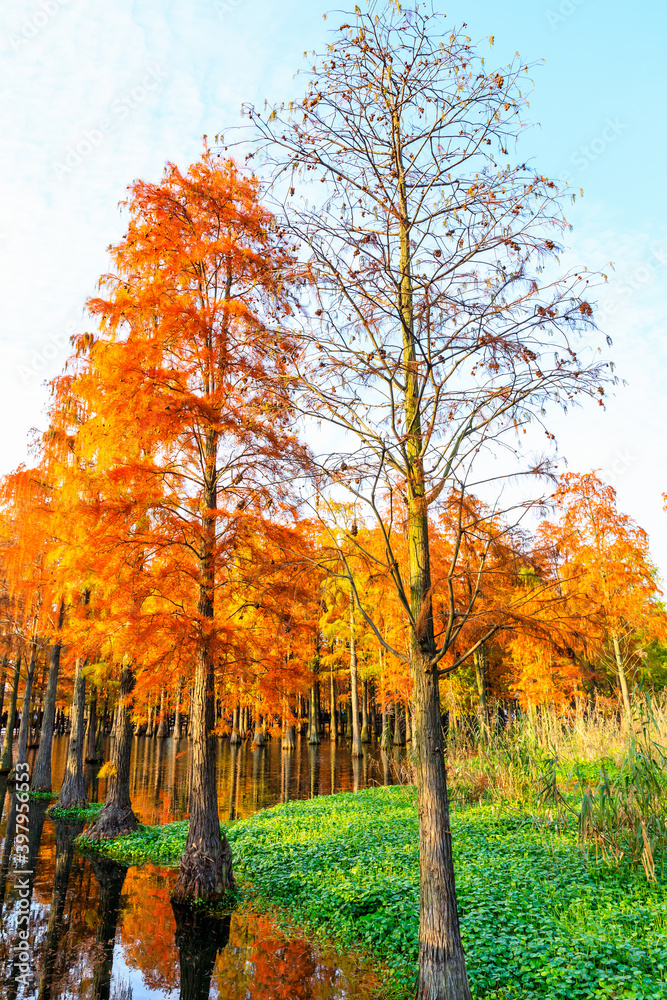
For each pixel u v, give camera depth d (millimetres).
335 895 9148
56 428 18766
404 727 41156
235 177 12125
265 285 7602
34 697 39219
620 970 6055
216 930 8891
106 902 10172
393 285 6613
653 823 9445
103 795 22953
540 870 9125
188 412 10602
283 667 11016
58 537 15672
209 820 10469
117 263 13094
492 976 6285
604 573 15109
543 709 16609
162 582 10672
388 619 15695
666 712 13625
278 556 10680
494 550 6375
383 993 6766
